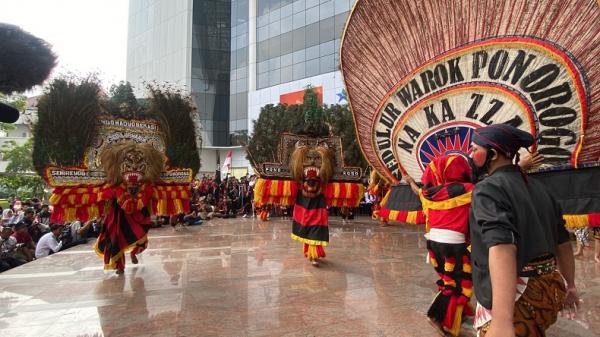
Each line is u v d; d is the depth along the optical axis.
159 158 6.16
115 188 5.78
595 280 5.30
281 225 13.13
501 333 1.64
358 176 6.67
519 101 3.15
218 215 16.31
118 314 4.16
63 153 5.66
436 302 3.51
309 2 35.69
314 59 35.19
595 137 2.77
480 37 3.38
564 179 2.86
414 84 3.79
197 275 5.85
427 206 3.69
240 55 40.81
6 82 1.88
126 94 6.40
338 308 4.27
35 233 10.31
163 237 10.16
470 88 3.43
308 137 6.86
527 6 3.12
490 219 1.83
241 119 40.41
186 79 40.25
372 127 4.16
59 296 4.85
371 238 9.62
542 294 1.99
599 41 2.76
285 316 4.05
